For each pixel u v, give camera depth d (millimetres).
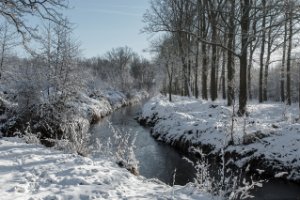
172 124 19469
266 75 31062
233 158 12344
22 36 12672
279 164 11102
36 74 20672
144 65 86875
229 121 13742
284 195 9430
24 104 19812
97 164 8664
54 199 5820
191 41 30344
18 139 12414
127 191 6648
